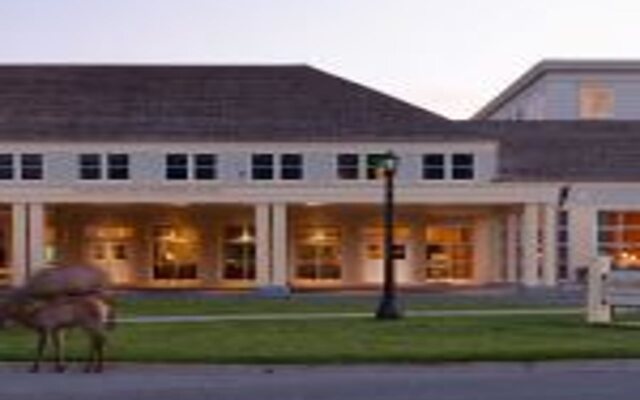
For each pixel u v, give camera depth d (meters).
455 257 71.56
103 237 71.25
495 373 26.23
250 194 63.44
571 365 27.45
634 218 71.94
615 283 38.28
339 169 66.50
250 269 71.56
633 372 26.41
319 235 71.62
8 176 65.50
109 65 69.25
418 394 22.48
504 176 69.50
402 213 71.44
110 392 22.84
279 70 69.25
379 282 71.38
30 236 62.97
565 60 82.69
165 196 63.44
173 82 68.50
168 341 31.31
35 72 68.50
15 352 28.61
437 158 66.81
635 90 83.06
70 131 65.81
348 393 22.67
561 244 71.31
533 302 51.34
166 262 71.62
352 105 67.81
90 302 26.42
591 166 72.38
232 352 28.53
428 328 35.50
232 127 66.62
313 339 31.95
